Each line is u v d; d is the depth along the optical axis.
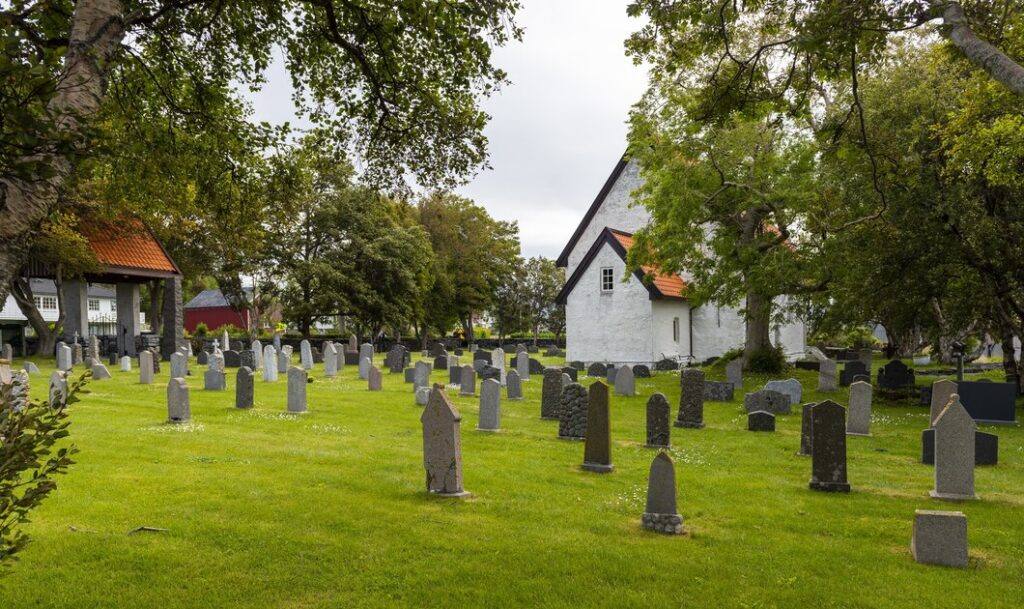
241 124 10.20
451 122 10.16
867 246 19.98
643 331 35.34
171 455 11.34
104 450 11.51
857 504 9.80
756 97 11.27
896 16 9.04
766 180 25.95
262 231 42.59
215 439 12.89
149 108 9.95
